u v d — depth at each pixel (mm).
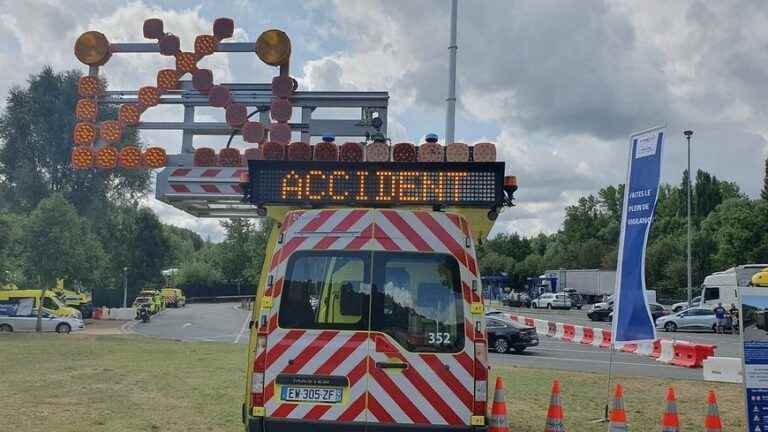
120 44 12906
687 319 40562
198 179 11234
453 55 14719
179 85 12688
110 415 9914
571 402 12438
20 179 54719
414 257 5844
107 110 18234
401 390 5648
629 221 10609
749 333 8016
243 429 9148
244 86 12578
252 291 89562
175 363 16844
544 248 123312
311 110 12453
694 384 15766
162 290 68750
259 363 5754
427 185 6223
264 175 6344
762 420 7930
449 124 14648
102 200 57062
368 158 6309
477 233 6273
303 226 5934
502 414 7441
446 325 5723
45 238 37000
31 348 20844
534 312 63875
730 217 65812
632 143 10617
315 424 5641
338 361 5699
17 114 56250
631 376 17234
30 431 8742
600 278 68625
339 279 5840
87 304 49125
